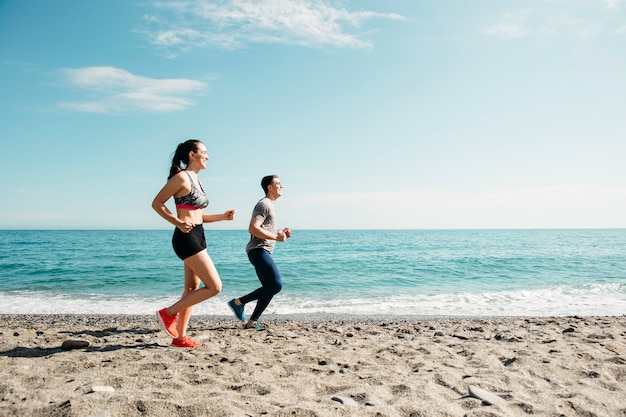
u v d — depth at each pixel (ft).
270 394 9.42
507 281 47.73
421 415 8.18
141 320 24.75
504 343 15.28
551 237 210.18
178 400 8.61
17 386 9.19
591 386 10.31
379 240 162.81
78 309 30.25
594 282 46.24
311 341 16.03
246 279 47.65
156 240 156.56
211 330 18.01
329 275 51.96
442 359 12.89
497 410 8.54
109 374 10.35
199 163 13.03
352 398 9.22
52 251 92.84
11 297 36.32
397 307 31.27
